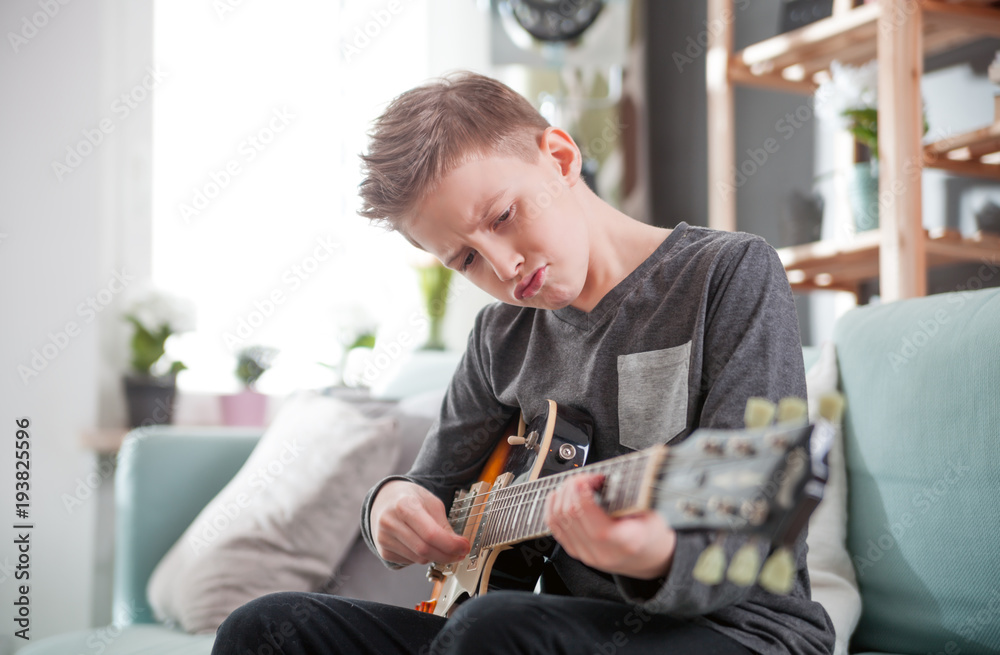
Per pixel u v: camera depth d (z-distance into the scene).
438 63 2.99
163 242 2.66
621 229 0.90
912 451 1.02
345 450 1.45
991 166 1.64
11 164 2.36
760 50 1.92
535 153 0.84
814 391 1.16
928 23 1.59
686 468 0.57
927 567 0.98
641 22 2.88
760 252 0.81
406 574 1.41
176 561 1.52
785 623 0.70
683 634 0.68
